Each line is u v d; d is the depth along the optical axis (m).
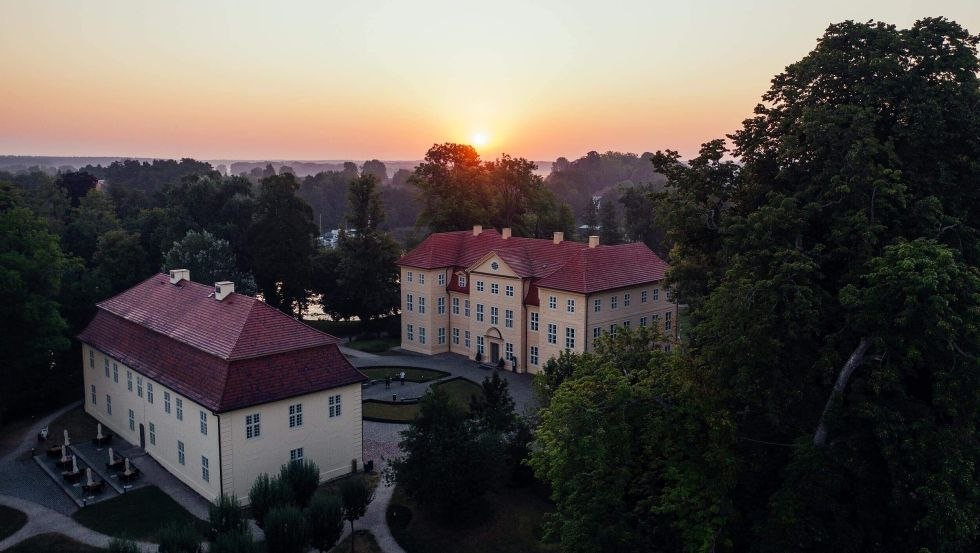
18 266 53.09
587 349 63.84
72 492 42.84
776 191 32.25
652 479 29.58
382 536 38.25
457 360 75.31
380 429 54.22
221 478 39.50
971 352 25.11
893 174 27.98
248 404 39.88
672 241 37.19
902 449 24.66
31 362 54.16
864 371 27.55
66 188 112.38
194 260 76.25
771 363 26.52
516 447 42.69
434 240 79.50
